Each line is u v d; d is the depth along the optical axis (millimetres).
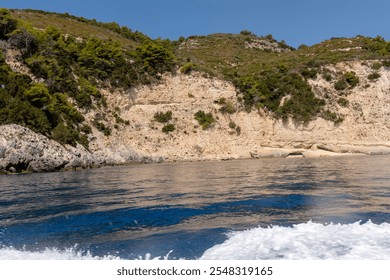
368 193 16109
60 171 38062
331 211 12016
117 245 8859
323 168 32562
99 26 97062
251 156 61312
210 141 61188
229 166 40594
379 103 65312
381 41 89938
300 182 21406
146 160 54188
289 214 11781
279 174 27703
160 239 9188
